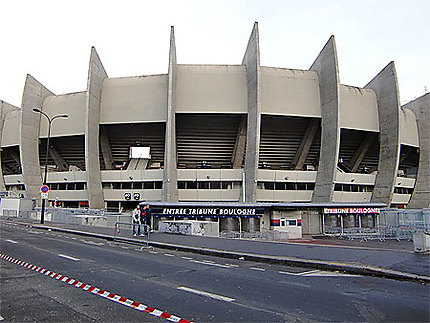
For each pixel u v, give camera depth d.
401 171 44.28
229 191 33.97
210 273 8.70
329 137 33.19
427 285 7.36
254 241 14.95
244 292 6.66
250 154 31.78
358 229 25.03
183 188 34.47
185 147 37.44
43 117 38.34
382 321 4.91
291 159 39.22
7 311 5.31
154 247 14.29
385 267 8.75
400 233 24.00
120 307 5.57
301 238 23.83
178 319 4.97
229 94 33.66
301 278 8.13
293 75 34.97
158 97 34.41
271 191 33.91
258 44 31.27
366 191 37.50
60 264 9.62
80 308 5.50
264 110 33.41
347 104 35.81
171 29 32.12
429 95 40.41
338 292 6.70
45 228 22.88
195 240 15.34
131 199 35.12
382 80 36.84
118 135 37.78
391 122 35.47
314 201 34.16
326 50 34.06
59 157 41.50
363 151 39.53
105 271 8.73
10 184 42.12
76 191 36.22
